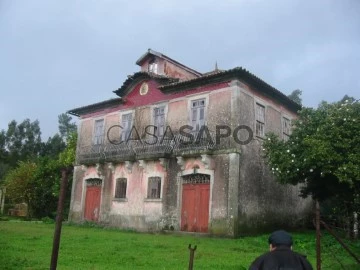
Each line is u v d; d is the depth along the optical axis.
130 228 20.66
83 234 16.00
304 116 16.94
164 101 21.25
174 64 25.14
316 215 6.28
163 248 12.12
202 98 19.44
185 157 18.98
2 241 12.16
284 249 3.44
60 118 74.12
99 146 24.17
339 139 14.80
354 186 15.10
